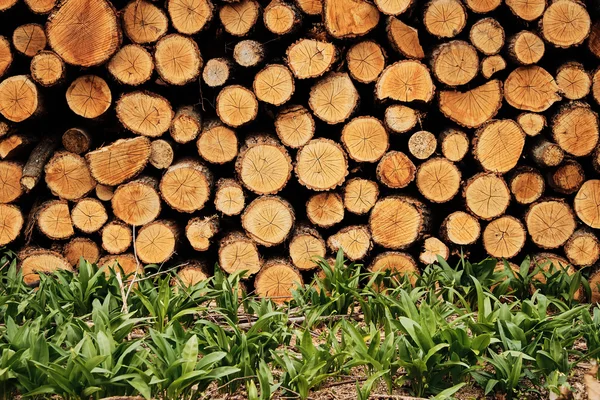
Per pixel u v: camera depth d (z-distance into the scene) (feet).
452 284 13.02
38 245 15.64
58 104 15.55
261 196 14.58
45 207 15.01
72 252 15.21
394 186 14.57
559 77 14.67
